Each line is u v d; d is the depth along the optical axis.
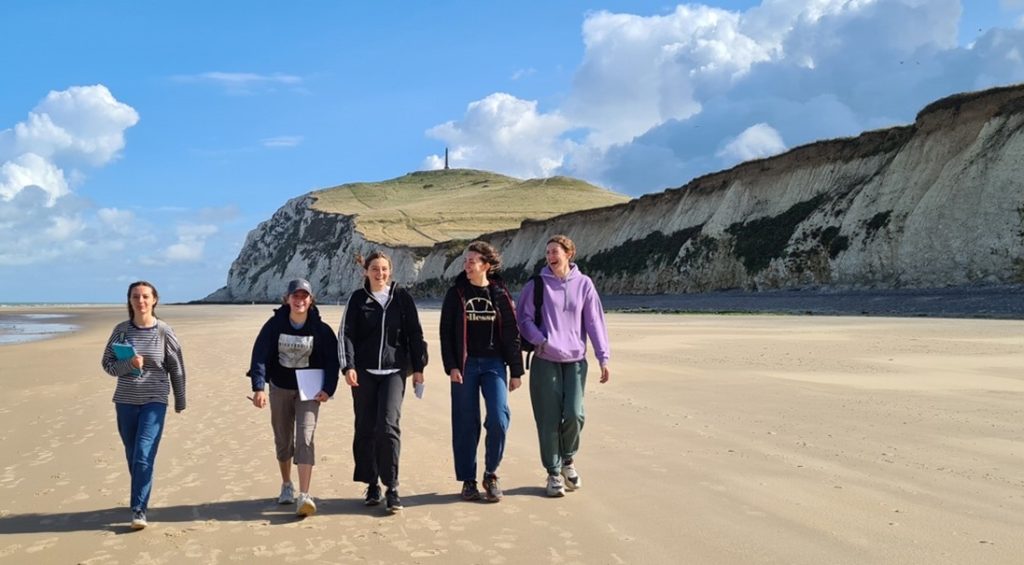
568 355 6.41
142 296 6.04
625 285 65.69
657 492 6.17
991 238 38.38
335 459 7.90
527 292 6.65
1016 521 5.14
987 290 35.62
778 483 6.28
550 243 6.73
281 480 7.07
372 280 6.40
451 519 5.73
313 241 140.00
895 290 40.31
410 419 9.98
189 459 7.94
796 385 11.91
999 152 39.94
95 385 14.45
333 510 6.07
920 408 9.56
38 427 10.06
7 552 5.18
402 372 6.35
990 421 8.62
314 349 6.30
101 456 8.20
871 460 6.96
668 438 8.27
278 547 5.18
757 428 8.62
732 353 17.31
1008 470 6.50
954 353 16.16
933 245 40.84
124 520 5.90
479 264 6.47
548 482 6.26
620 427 8.98
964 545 4.71
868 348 17.67
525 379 13.80
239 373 15.81
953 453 7.15
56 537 5.49
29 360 20.45
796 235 50.59
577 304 6.62
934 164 43.94
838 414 9.32
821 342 19.56
